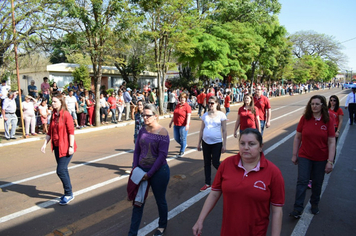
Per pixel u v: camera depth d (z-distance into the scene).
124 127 13.41
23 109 10.37
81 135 11.20
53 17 10.95
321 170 4.09
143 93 17.20
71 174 6.16
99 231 3.80
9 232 3.77
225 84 29.14
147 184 3.43
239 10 26.38
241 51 25.22
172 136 10.70
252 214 2.16
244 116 6.32
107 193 5.11
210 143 5.11
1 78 11.39
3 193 5.13
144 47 21.98
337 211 4.43
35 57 12.23
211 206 2.41
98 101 12.98
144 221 4.08
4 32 10.16
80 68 21.31
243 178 2.21
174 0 14.59
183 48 16.66
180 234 3.72
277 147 8.70
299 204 4.11
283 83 49.69
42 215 4.26
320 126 4.00
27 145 9.38
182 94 7.54
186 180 5.75
